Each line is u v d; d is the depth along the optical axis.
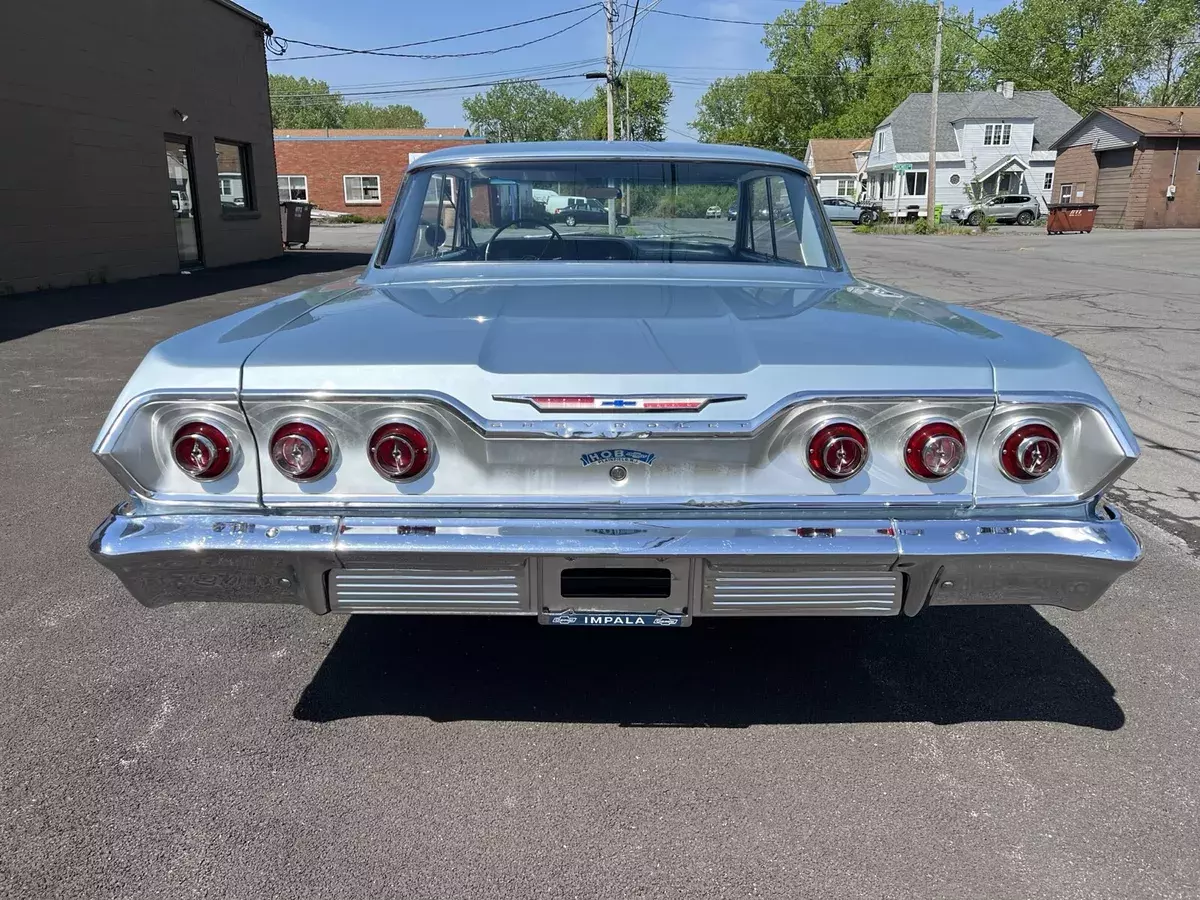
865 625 3.18
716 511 2.04
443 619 3.18
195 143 14.34
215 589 2.09
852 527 2.02
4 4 10.15
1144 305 11.52
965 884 1.95
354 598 2.07
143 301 10.66
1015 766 2.36
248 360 2.03
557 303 2.53
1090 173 38.41
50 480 4.49
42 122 10.85
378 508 2.04
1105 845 2.07
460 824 2.13
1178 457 5.16
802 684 2.77
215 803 2.19
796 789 2.27
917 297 2.91
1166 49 57.69
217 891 1.91
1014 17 59.66
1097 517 2.08
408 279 3.00
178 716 2.55
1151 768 2.35
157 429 2.04
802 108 67.25
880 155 52.41
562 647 2.98
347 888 1.93
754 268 3.16
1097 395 2.03
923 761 2.38
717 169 3.20
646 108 75.56
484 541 1.98
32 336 8.28
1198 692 2.73
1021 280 14.84
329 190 42.09
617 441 1.99
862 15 64.44
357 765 2.34
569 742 2.46
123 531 2.02
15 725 2.49
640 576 2.06
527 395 1.96
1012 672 2.85
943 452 2.01
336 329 2.24
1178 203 35.62
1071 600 2.12
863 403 1.99
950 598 2.11
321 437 2.00
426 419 2.00
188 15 13.94
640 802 2.21
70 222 11.50
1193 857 2.03
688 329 2.24
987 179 48.50
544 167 3.18
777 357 2.05
